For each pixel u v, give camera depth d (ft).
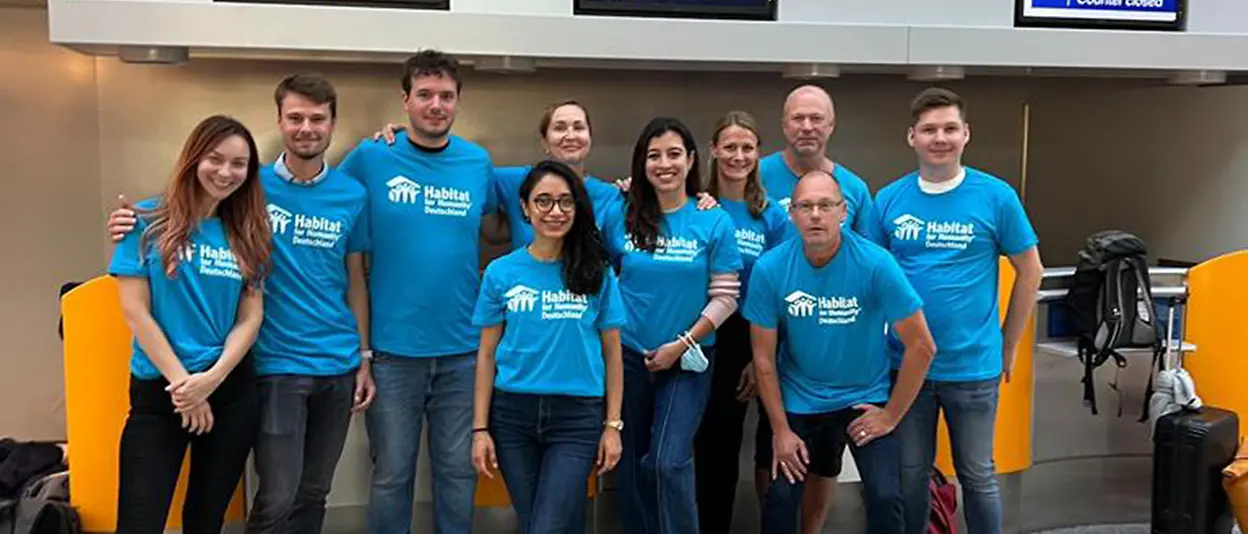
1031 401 14.65
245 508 12.76
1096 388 15.33
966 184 11.57
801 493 11.48
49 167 16.84
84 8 12.75
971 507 11.95
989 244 11.58
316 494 11.34
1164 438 13.56
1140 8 15.71
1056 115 20.48
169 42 12.92
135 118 16.84
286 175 10.69
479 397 10.94
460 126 17.74
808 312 11.02
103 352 12.10
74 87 16.71
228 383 10.21
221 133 9.64
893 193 12.09
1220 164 18.52
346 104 17.12
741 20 14.49
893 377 12.06
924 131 11.50
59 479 12.98
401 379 11.47
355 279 11.48
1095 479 15.46
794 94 12.69
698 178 11.69
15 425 17.30
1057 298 14.35
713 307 11.35
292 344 10.70
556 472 10.60
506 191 12.18
